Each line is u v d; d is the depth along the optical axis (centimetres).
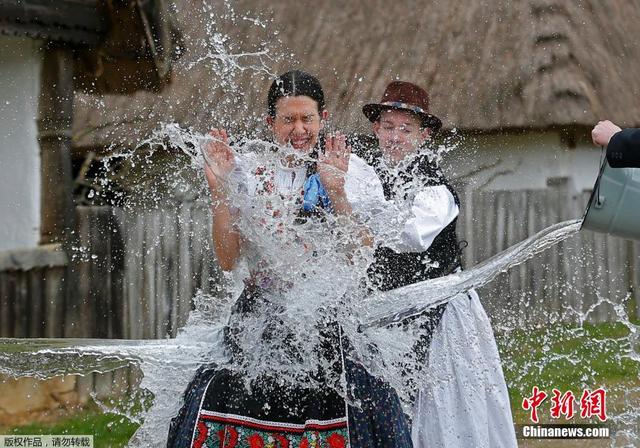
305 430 802
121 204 2002
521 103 2486
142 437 870
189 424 805
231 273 859
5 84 1634
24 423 1473
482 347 982
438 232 954
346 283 830
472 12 2739
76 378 1542
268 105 851
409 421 939
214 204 823
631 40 2841
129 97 2191
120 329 1708
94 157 2117
